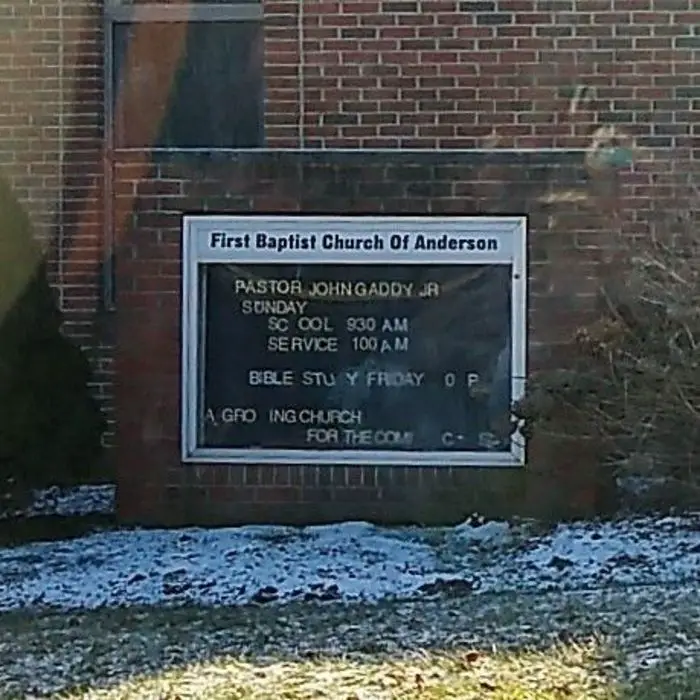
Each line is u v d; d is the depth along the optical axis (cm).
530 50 1294
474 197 1120
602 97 1291
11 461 1137
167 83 1385
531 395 1081
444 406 1126
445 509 1123
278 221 1128
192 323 1134
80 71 1376
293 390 1134
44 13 1375
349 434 1132
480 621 827
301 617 862
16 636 838
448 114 1298
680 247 1088
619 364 1048
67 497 1246
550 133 1294
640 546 1016
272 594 941
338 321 1130
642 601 862
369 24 1299
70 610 914
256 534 1091
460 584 948
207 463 1137
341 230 1126
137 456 1141
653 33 1289
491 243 1120
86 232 1366
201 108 1384
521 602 878
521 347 1116
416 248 1123
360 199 1124
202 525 1138
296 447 1135
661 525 1070
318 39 1304
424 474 1127
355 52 1302
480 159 1120
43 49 1376
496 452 1120
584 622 811
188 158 1130
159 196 1133
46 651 796
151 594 952
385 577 974
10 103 1377
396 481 1129
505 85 1295
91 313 1356
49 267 1355
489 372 1122
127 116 1385
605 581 945
